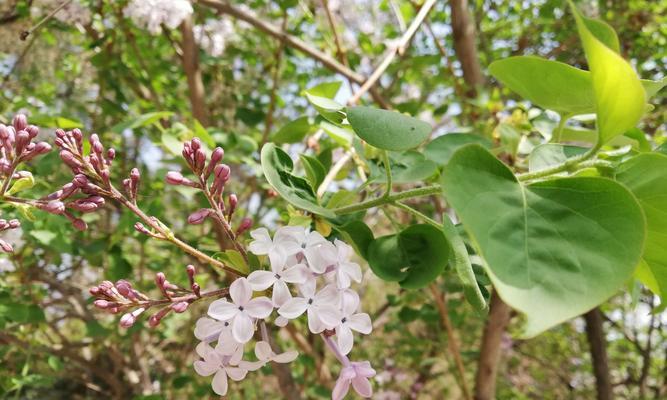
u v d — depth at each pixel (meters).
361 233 0.15
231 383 0.55
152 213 0.29
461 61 0.38
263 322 0.13
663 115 0.36
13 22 0.38
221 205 0.13
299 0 0.37
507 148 0.21
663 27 0.44
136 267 0.46
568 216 0.09
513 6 0.55
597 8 0.47
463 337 0.53
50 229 0.26
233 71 0.49
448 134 0.20
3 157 0.12
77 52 0.47
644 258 0.12
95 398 0.53
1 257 0.31
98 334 0.35
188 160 0.13
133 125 0.24
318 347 0.46
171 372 0.54
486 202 0.09
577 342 0.79
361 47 0.48
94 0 0.34
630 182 0.11
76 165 0.12
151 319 0.12
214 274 0.40
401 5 0.50
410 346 0.54
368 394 0.13
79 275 0.49
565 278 0.09
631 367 0.77
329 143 0.30
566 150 0.16
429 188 0.14
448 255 0.15
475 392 0.38
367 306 0.62
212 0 0.31
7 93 0.41
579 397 0.76
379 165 0.18
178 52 0.38
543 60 0.13
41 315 0.31
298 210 0.16
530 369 0.80
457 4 0.37
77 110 0.45
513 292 0.08
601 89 0.10
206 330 0.12
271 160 0.15
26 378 0.33
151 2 0.27
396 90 0.49
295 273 0.12
